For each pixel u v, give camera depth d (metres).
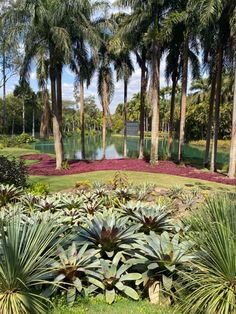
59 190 10.48
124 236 3.73
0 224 3.04
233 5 13.89
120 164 18.44
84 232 3.82
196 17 15.88
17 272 2.78
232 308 2.79
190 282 3.01
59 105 18.34
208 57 18.30
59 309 2.97
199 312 2.88
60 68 17.94
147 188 8.50
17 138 38.88
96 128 80.50
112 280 3.29
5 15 15.98
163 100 54.41
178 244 3.59
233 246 2.93
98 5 19.45
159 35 16.89
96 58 17.73
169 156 22.05
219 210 3.40
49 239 3.14
